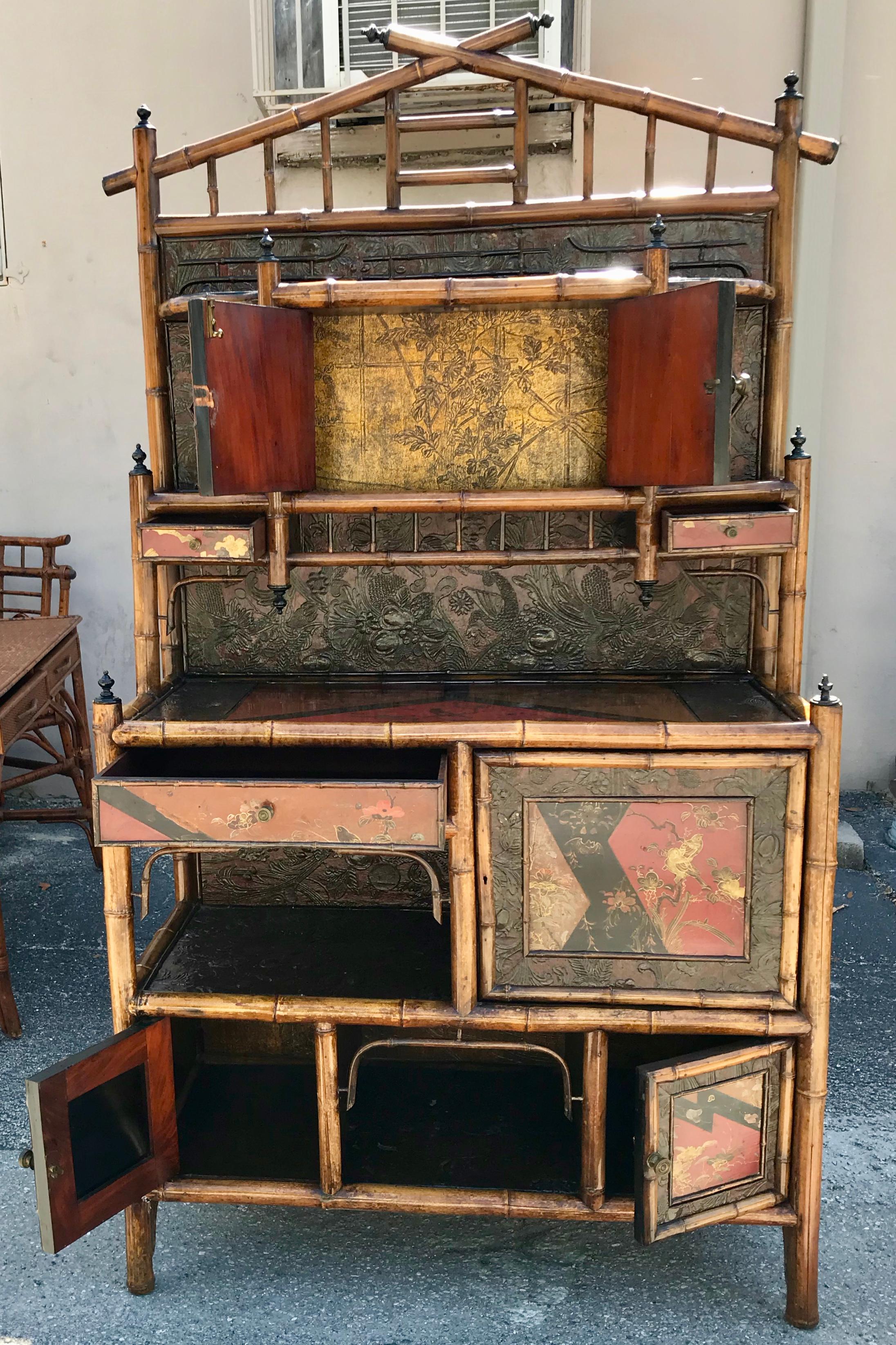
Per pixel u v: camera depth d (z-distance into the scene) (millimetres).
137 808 1643
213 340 1577
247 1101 2051
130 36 3482
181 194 3551
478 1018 1691
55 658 3113
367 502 1812
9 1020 2537
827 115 3375
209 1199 1747
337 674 2094
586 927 1681
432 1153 1872
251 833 1633
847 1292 1762
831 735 1589
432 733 1632
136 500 1868
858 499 3770
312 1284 1781
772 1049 1655
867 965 2865
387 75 1778
